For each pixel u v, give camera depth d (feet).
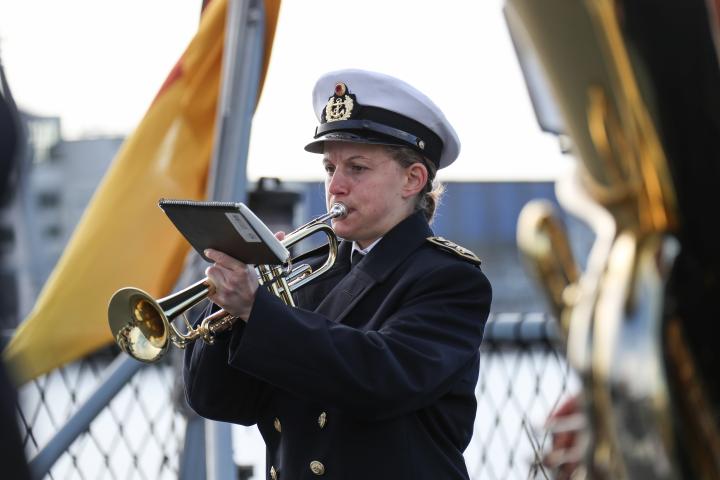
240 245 26.35
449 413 29.68
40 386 48.73
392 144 30.37
